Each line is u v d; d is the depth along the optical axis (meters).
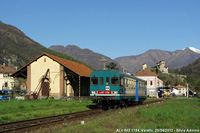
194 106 29.58
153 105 29.44
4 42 162.38
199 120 15.14
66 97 41.31
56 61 43.84
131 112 18.47
